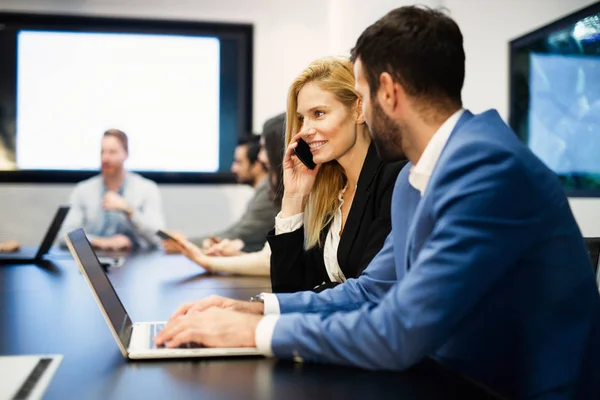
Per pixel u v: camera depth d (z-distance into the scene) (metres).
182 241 2.51
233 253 2.79
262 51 5.04
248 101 5.00
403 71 1.11
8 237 4.80
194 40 4.95
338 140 1.71
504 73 3.97
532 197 1.04
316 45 5.07
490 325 1.11
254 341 1.20
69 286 2.12
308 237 1.82
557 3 3.50
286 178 1.82
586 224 3.28
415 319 1.01
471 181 1.03
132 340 1.29
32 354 1.21
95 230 4.32
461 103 1.15
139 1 4.91
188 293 1.98
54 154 4.84
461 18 4.37
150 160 4.93
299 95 1.75
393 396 0.97
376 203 1.66
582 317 1.11
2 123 4.79
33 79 4.82
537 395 1.09
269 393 0.98
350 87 1.70
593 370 1.14
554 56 3.52
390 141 1.18
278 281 1.81
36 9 4.82
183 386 1.01
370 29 1.14
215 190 5.00
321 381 1.04
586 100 3.27
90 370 1.10
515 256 1.03
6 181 4.80
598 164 3.15
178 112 4.95
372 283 1.45
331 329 1.10
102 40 4.87
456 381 1.04
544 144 3.64
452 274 1.00
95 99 4.87
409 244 1.13
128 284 2.18
